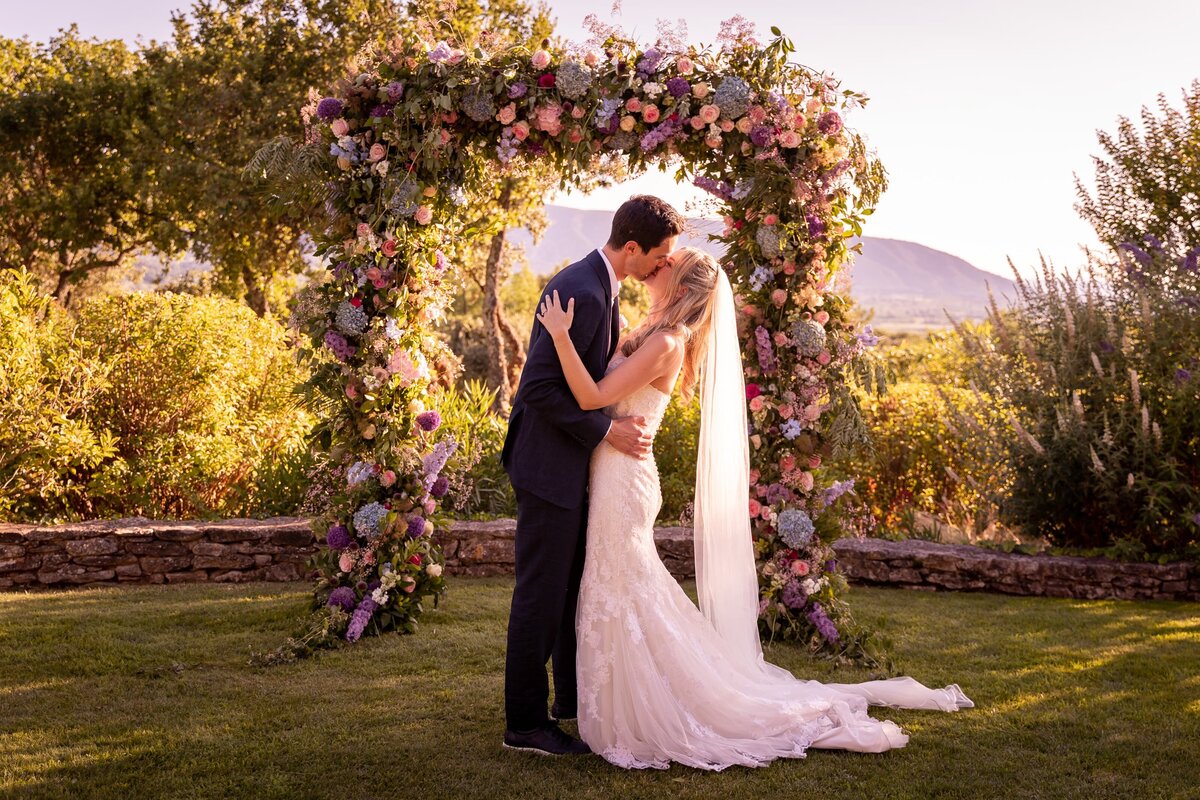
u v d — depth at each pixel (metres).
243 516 6.83
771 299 4.48
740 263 4.56
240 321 7.90
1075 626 4.73
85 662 3.73
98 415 6.82
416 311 4.48
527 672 2.90
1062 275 6.29
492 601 5.05
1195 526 5.59
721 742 2.94
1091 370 5.97
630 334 3.18
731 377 3.57
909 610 5.09
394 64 4.32
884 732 3.00
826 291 4.52
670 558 5.99
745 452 3.63
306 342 4.54
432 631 4.40
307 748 2.89
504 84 4.22
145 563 5.46
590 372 2.95
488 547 5.86
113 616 4.49
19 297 6.49
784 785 2.69
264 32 19.11
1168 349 5.89
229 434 7.41
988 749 3.01
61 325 6.97
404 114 4.25
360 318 4.32
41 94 22.92
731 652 3.34
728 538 3.60
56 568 5.35
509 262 20.45
